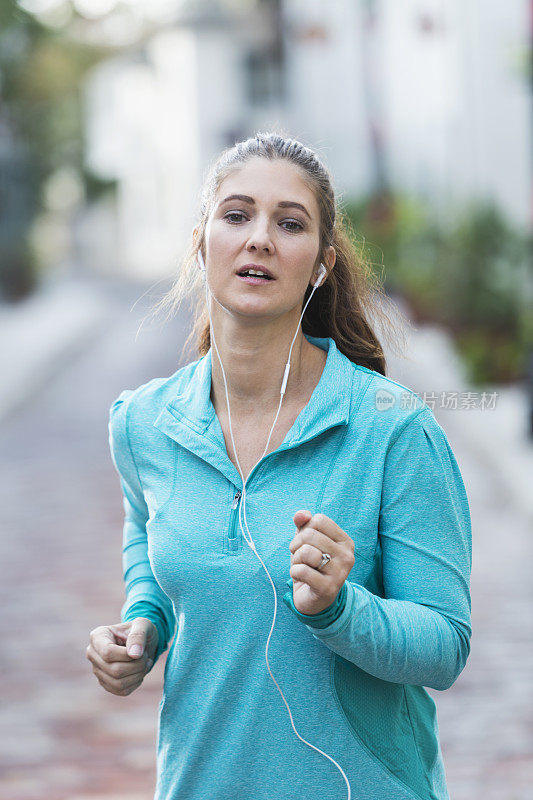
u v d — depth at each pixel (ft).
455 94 65.31
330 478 7.12
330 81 96.37
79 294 116.98
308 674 7.00
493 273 51.21
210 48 137.08
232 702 7.15
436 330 57.11
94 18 144.66
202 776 7.26
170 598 7.43
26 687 19.10
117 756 16.17
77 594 24.43
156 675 19.57
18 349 73.51
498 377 46.11
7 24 103.35
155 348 73.20
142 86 173.99
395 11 81.25
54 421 48.88
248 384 7.51
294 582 6.55
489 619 21.54
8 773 15.74
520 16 54.60
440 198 70.54
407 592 7.02
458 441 39.01
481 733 16.62
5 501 34.32
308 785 7.02
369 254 8.81
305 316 8.31
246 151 7.45
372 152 91.30
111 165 175.94
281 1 124.98
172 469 7.55
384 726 7.18
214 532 7.18
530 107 55.31
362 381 7.35
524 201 55.88
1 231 111.86
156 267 153.48
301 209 7.31
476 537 27.50
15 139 117.39
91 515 31.94
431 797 7.36
